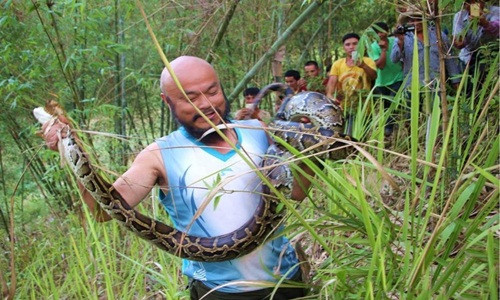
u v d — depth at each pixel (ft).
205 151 9.62
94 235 12.57
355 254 10.22
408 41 18.88
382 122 12.04
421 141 16.02
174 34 25.50
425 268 8.02
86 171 9.59
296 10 32.71
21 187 31.76
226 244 9.38
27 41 21.63
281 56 27.84
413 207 8.25
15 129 27.81
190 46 24.31
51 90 24.47
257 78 31.48
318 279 10.84
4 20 20.47
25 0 20.83
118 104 30.53
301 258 10.36
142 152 9.88
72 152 9.48
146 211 15.78
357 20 32.12
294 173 9.09
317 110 10.54
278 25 28.91
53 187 27.78
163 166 9.74
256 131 10.01
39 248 20.72
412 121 7.89
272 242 9.78
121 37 28.58
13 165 34.14
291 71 25.72
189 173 9.55
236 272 9.65
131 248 15.98
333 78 23.06
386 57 22.13
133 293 14.34
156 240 9.82
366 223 7.93
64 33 22.85
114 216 9.84
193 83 9.28
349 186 8.21
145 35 29.66
